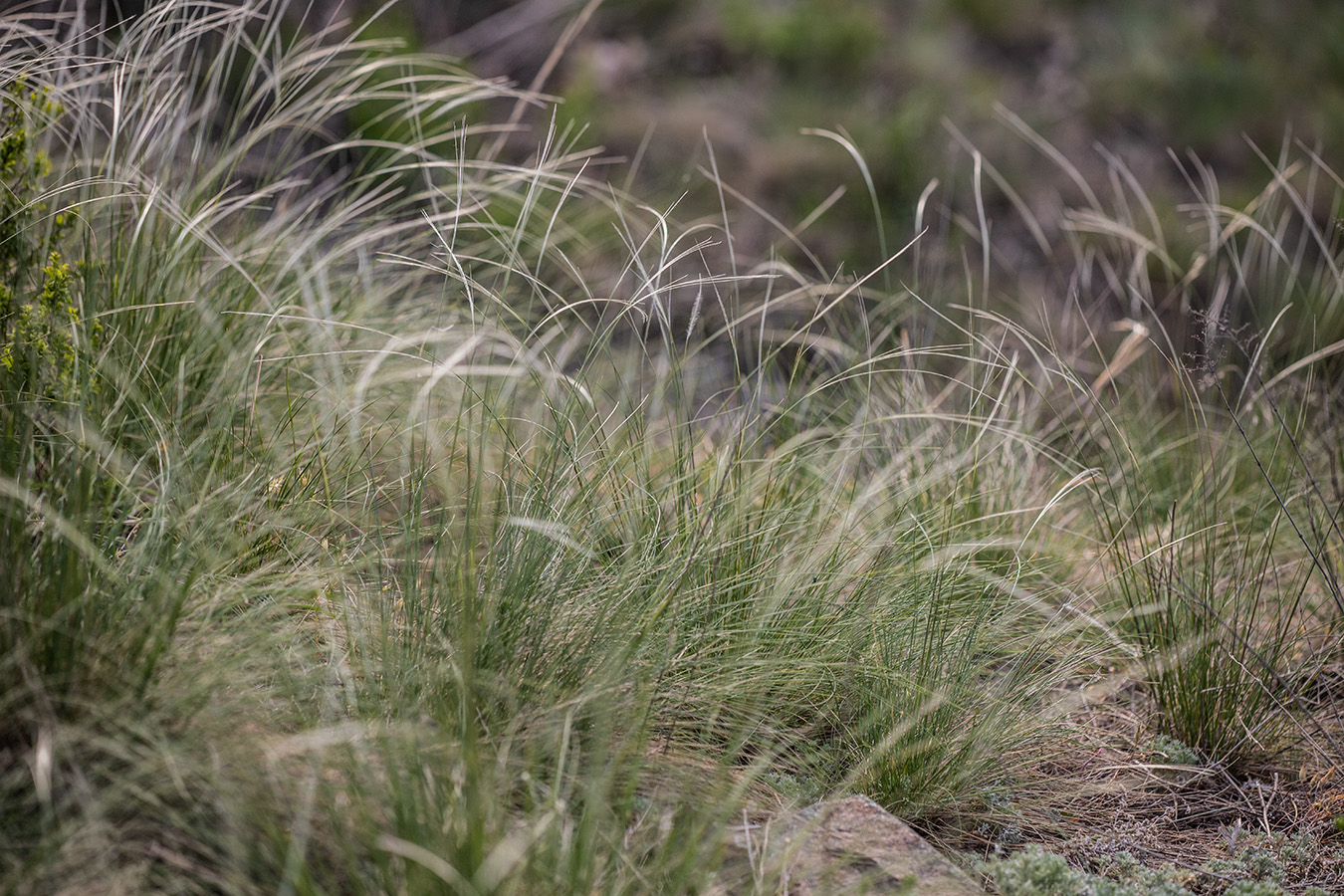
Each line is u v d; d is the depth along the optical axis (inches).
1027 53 353.7
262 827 67.9
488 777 74.2
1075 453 149.5
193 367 110.3
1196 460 156.0
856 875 79.0
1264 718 115.0
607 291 213.0
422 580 93.8
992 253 289.9
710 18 339.3
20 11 170.9
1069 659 114.7
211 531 88.6
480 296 149.1
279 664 82.0
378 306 140.4
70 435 84.4
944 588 111.9
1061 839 100.3
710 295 239.6
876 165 305.1
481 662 86.7
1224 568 129.5
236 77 191.8
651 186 292.5
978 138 319.6
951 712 99.9
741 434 115.7
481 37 319.3
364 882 66.8
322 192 146.7
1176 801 108.0
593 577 102.4
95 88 129.0
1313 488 127.0
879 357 128.5
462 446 119.6
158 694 74.0
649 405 135.0
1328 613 129.6
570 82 316.5
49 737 66.3
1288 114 351.6
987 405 154.6
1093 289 277.7
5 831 66.4
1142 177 325.1
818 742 102.8
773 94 325.1
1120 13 369.1
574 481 110.2
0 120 106.3
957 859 91.4
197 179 133.5
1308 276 266.2
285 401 115.6
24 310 94.1
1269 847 100.2
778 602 99.7
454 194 165.9
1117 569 128.8
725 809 75.7
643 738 85.4
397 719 79.8
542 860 69.6
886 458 137.9
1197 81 352.5
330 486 105.8
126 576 80.1
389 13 297.1
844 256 285.4
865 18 346.6
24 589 74.2
